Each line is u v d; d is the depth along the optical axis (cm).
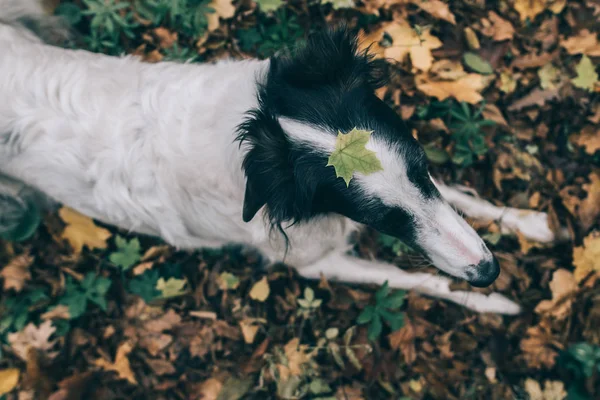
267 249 84
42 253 90
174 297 90
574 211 89
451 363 88
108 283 89
